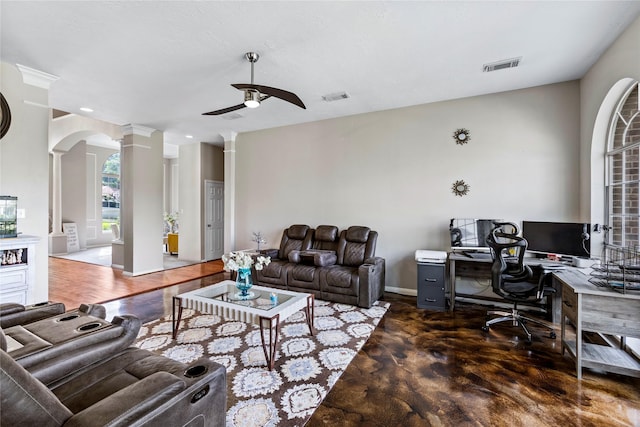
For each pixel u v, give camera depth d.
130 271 5.47
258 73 3.37
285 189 5.53
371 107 4.51
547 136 3.69
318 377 2.26
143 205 5.60
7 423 0.88
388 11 2.30
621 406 1.94
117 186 10.46
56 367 1.42
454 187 4.18
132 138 5.43
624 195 2.90
